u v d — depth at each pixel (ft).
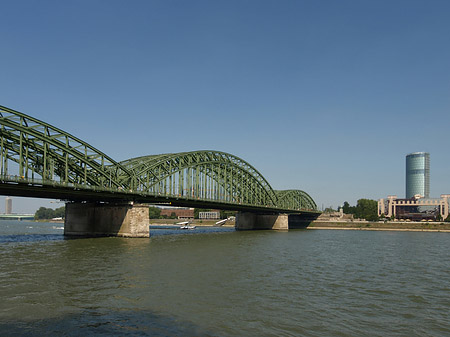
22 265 124.06
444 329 70.28
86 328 65.10
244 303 83.46
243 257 160.76
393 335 66.54
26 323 67.10
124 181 258.98
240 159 419.95
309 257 167.43
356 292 97.60
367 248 218.38
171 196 286.87
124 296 86.12
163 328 66.03
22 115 186.91
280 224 490.08
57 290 90.33
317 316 75.82
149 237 262.47
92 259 140.77
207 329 66.18
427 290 102.06
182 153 320.70
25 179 182.29
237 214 476.54
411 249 214.69
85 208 271.90
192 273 116.88
